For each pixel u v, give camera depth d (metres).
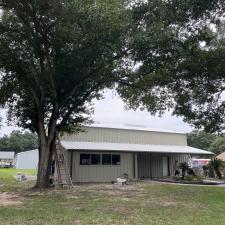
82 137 27.17
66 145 24.58
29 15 15.13
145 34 14.98
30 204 11.62
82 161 24.86
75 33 15.12
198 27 15.52
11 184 21.53
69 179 19.47
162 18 15.21
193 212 9.75
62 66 17.11
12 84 19.25
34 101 19.86
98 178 25.19
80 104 20.19
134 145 28.89
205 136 72.12
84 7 14.02
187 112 17.91
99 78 18.28
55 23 15.34
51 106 20.09
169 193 15.60
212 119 17.64
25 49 17.61
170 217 8.84
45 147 18.41
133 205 11.35
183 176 25.41
